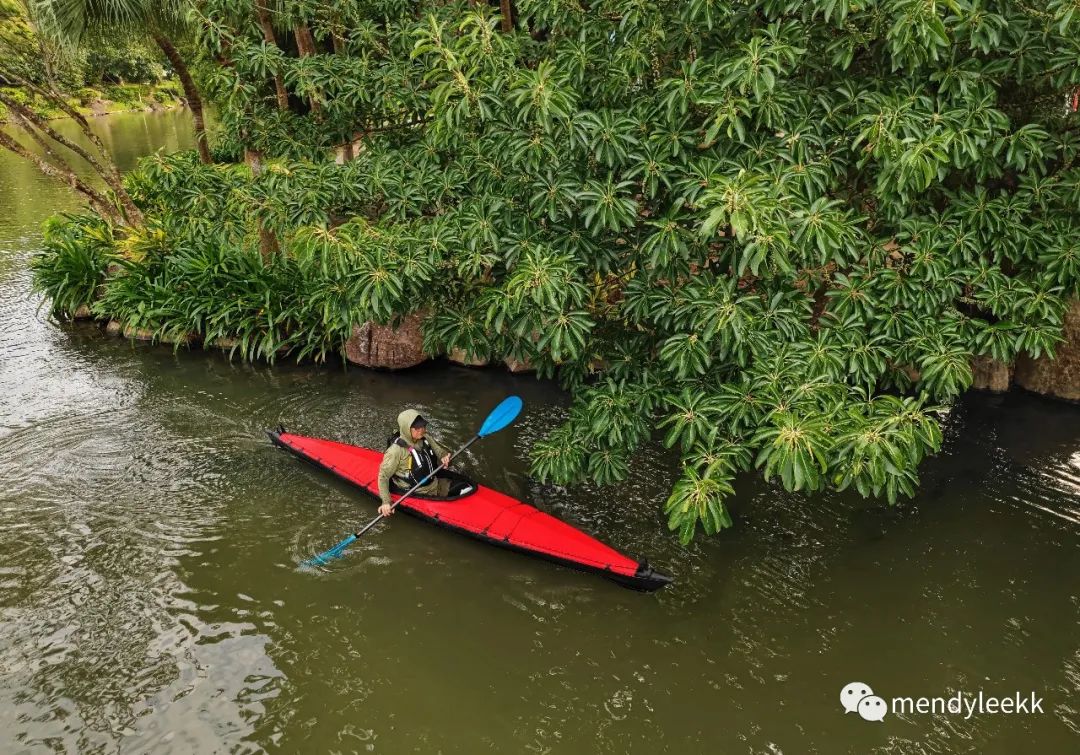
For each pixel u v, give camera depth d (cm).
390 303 521
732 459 497
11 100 1075
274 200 615
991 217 541
